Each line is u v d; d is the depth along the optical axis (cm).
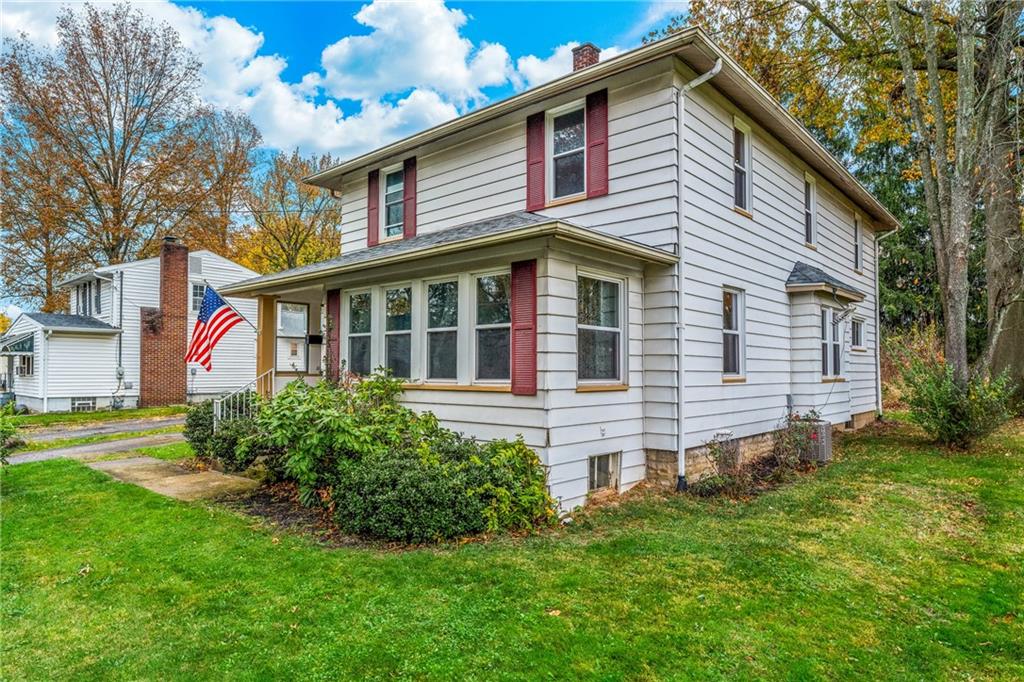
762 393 967
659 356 758
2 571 470
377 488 540
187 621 376
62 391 1944
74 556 501
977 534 562
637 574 449
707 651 339
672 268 743
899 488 739
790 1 1591
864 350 1488
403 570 451
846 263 1383
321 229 3128
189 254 2202
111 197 2380
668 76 735
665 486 746
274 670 318
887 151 2456
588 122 813
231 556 490
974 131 1098
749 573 454
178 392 2158
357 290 893
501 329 693
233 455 848
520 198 894
